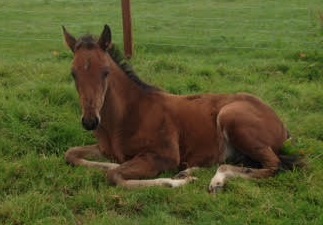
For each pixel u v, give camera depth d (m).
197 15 9.53
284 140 3.49
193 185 3.27
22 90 4.53
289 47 6.89
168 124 3.47
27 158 3.57
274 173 3.32
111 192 3.19
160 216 2.96
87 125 3.13
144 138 3.43
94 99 3.14
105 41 3.28
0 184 3.31
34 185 3.28
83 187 3.31
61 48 6.91
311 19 8.23
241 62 6.11
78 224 2.95
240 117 3.37
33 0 11.18
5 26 8.55
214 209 3.03
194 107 3.55
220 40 7.46
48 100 4.39
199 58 6.36
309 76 5.45
